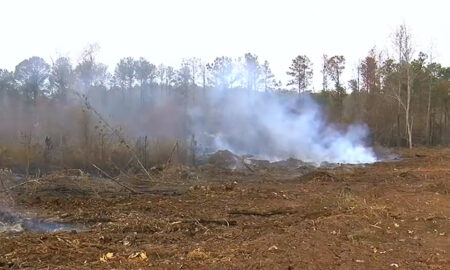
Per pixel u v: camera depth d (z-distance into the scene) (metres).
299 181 16.55
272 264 5.96
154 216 10.05
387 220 8.85
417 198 11.38
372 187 14.07
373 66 44.19
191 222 9.29
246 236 7.98
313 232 7.73
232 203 11.61
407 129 38.75
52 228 9.26
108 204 11.54
